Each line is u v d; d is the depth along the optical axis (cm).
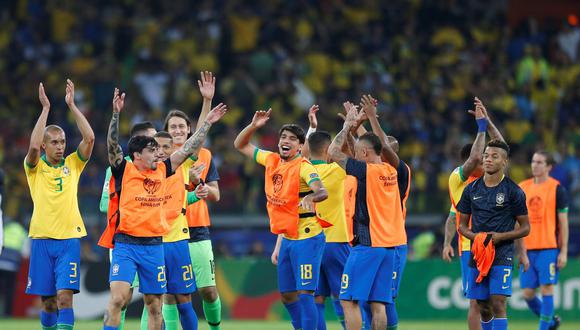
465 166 3906
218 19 10044
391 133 8450
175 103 9262
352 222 3769
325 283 4106
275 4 10219
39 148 3766
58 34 10206
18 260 6444
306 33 9931
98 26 10169
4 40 10119
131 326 5512
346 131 3691
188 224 3947
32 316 6419
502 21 10169
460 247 4038
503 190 3675
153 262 3516
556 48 9738
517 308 6084
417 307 6122
